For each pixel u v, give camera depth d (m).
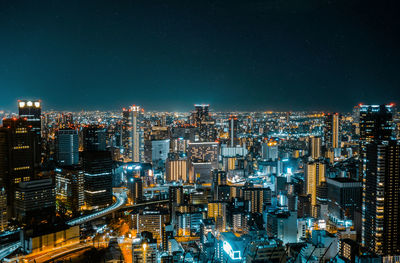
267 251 190.25
